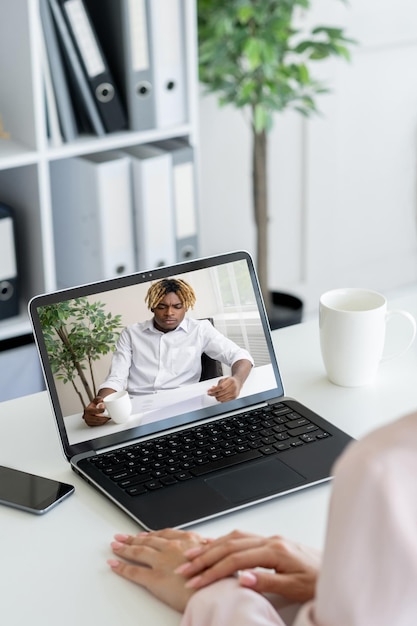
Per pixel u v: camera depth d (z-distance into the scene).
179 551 1.03
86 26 2.28
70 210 2.48
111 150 2.47
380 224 3.46
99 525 1.14
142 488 1.18
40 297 1.26
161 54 2.38
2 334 2.37
